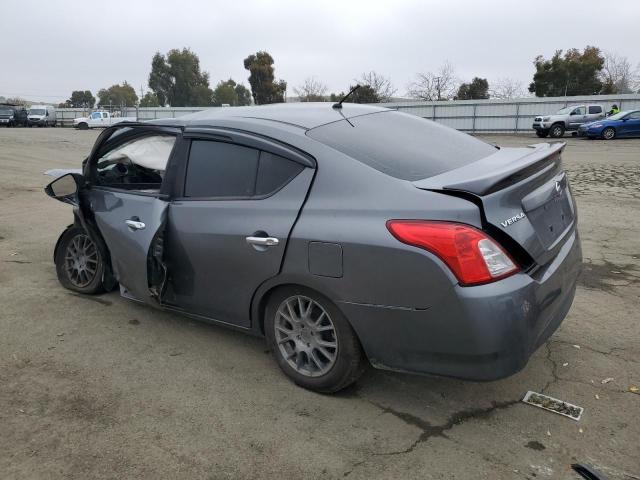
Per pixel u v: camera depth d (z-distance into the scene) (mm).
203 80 80438
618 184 11172
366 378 3395
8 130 36719
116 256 4012
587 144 23078
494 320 2529
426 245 2580
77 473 2537
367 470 2555
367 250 2723
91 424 2912
